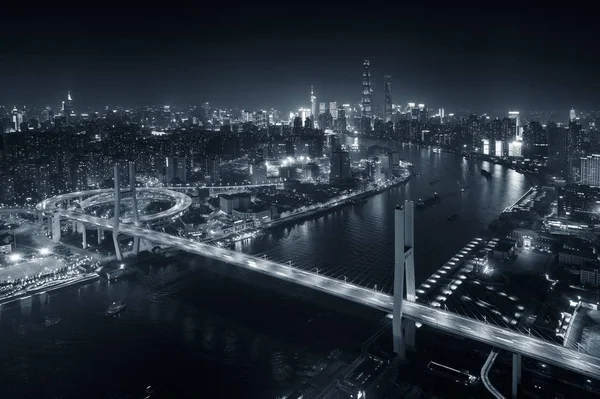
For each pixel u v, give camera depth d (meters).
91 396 163.88
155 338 199.38
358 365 173.88
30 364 183.12
